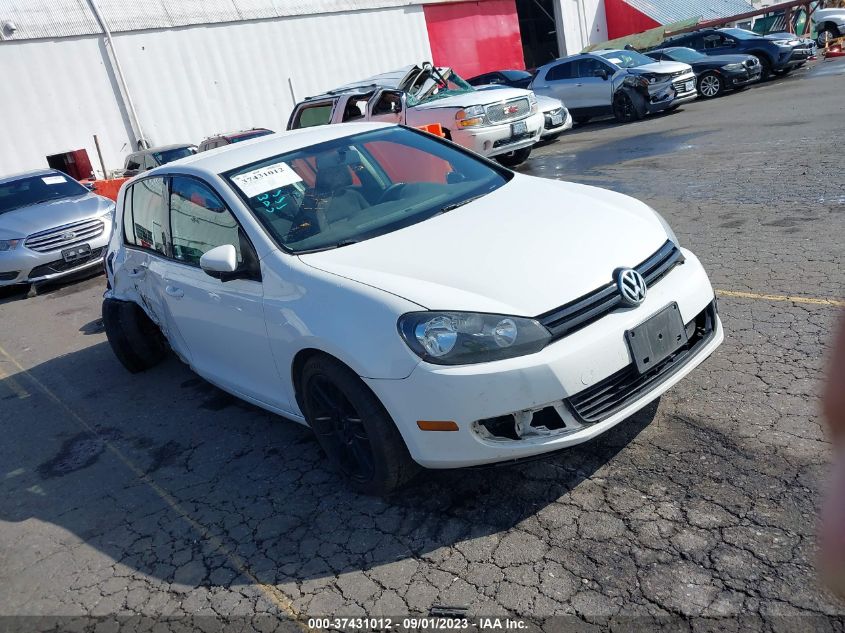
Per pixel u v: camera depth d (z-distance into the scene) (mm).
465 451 2859
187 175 4195
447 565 2840
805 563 2453
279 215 3697
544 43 30766
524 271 3020
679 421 3445
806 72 17578
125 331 5449
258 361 3707
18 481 4328
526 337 2779
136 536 3492
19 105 16219
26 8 16406
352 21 22344
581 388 2791
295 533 3250
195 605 2918
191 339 4391
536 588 2617
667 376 3072
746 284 4898
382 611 2670
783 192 6902
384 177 4145
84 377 5922
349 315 3020
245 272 3605
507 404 2758
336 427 3383
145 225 4812
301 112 13406
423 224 3592
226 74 19703
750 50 17219
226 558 3176
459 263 3125
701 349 3250
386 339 2898
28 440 4895
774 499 2789
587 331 2873
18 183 10570
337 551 3066
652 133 12727
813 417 3244
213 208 3912
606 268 3053
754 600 2359
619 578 2578
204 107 19359
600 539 2795
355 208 3834
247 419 4551
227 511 3541
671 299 3105
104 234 9781
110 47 17438
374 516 3252
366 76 22938
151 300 4758
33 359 6676
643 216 3609
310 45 21422
